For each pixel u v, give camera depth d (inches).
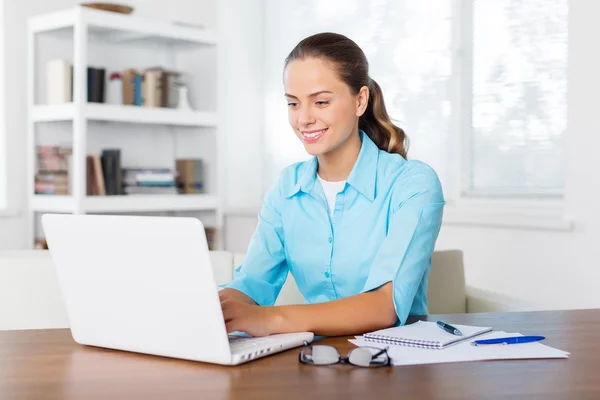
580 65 123.9
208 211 189.8
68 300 55.0
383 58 170.4
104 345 53.6
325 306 57.9
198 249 46.6
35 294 83.4
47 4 173.8
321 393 41.2
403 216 64.3
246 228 192.1
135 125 182.7
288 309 56.9
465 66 152.0
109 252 51.1
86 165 163.2
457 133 152.6
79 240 52.4
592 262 123.3
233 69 198.8
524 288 134.7
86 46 158.6
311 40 66.4
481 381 43.2
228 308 55.1
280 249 74.5
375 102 72.8
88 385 43.6
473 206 150.1
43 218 54.4
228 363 47.6
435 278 97.9
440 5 156.6
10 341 56.8
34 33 166.9
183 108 179.8
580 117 124.3
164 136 188.7
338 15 181.3
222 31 199.3
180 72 180.2
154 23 170.6
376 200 69.1
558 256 128.7
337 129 65.9
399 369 46.2
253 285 71.4
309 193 71.6
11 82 169.5
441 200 66.9
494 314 65.7
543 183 138.5
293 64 65.9
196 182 185.9
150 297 50.0
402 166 69.6
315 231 71.3
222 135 194.5
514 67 142.9
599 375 44.3
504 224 136.1
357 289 70.4
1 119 168.9
